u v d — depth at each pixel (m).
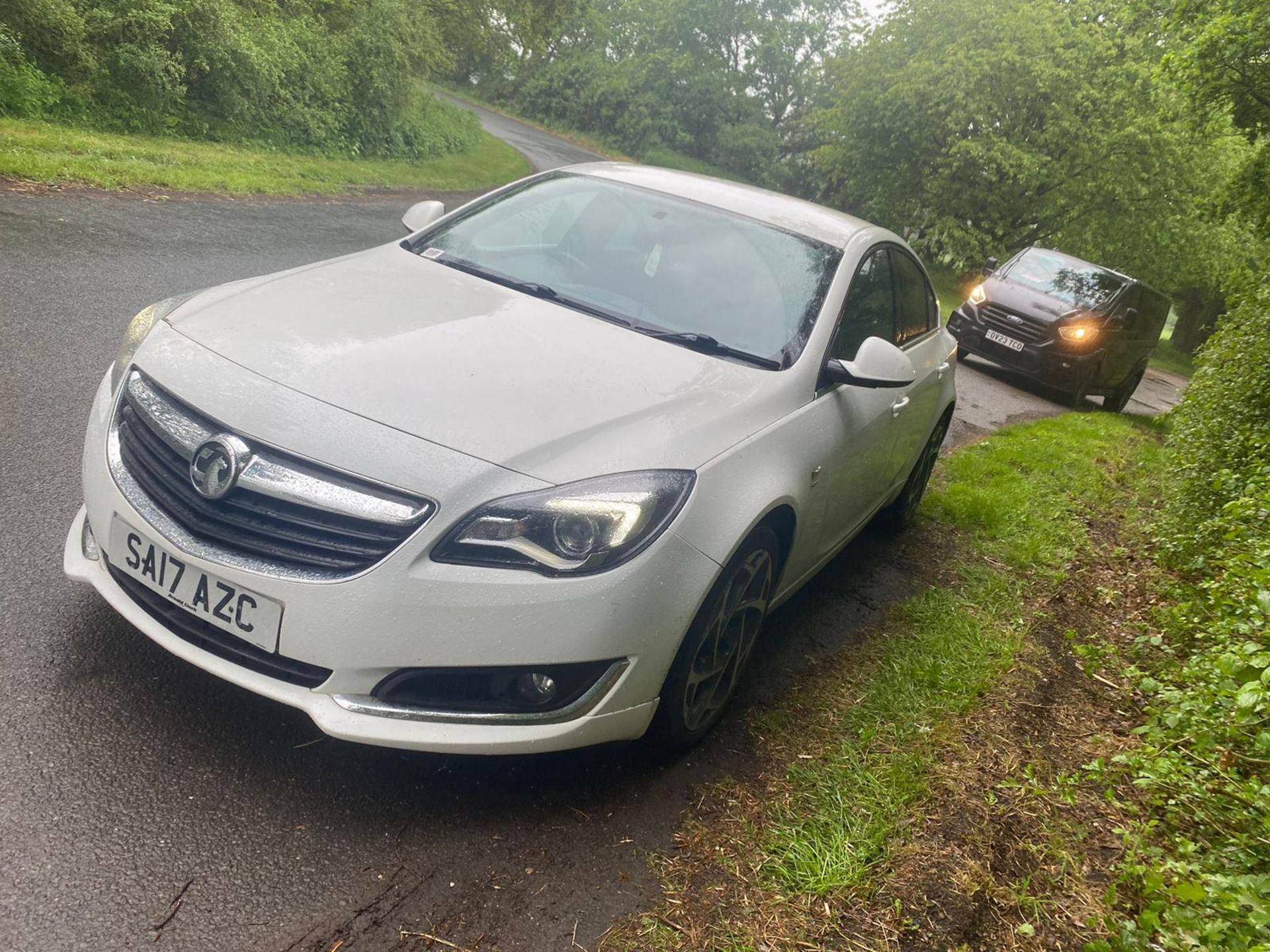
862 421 3.72
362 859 2.34
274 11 18.09
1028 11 29.64
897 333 4.43
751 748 3.11
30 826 2.20
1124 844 2.75
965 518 5.91
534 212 3.98
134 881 2.13
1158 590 5.07
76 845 2.19
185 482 2.50
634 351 3.12
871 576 4.82
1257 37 10.55
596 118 51.78
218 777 2.48
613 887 2.41
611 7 56.25
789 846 2.58
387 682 2.38
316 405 2.50
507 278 3.57
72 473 3.86
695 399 2.93
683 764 2.95
